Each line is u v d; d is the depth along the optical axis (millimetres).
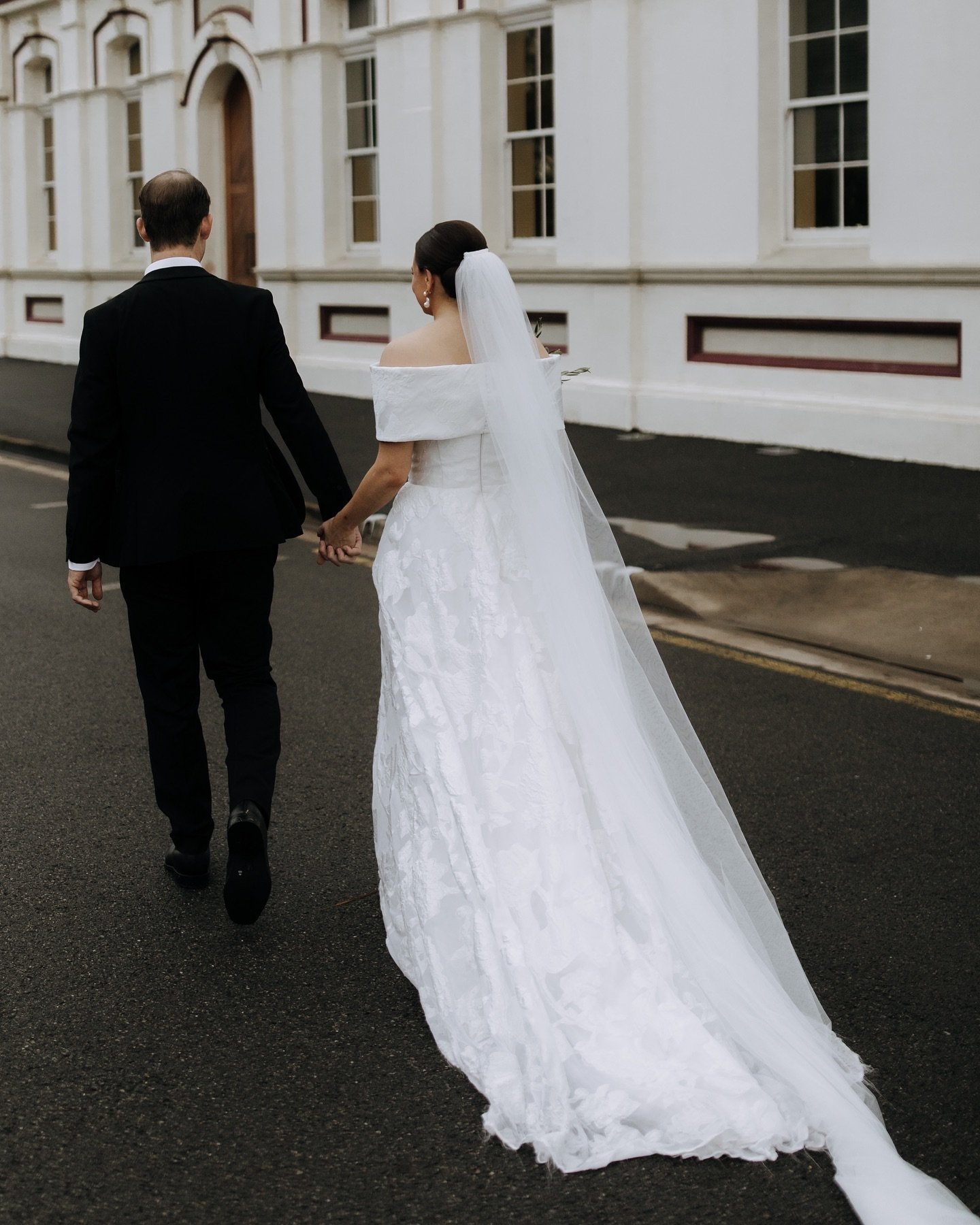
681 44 11422
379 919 3781
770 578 7484
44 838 4305
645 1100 2789
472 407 3193
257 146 16062
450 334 3229
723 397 11516
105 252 19141
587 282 12469
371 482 3271
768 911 3273
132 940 3658
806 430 10961
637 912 3064
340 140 15297
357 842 4273
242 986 3420
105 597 7535
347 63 15156
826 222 10992
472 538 3225
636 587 7473
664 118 11672
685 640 6590
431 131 13734
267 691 3816
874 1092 2941
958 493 9188
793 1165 2701
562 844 3076
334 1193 2623
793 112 11023
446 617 3221
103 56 18562
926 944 3600
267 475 3715
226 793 4684
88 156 19203
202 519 3592
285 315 16016
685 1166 2695
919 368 10250
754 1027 2967
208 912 3818
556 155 12625
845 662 6184
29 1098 2943
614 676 3186
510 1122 2803
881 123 10203
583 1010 2943
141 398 3551
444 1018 3090
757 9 10812
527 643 3189
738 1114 2754
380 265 14750
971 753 5027
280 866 4109
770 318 11156
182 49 17125
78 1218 2557
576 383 12664
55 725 5375
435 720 3201
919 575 7340
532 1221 2537
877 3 10078
